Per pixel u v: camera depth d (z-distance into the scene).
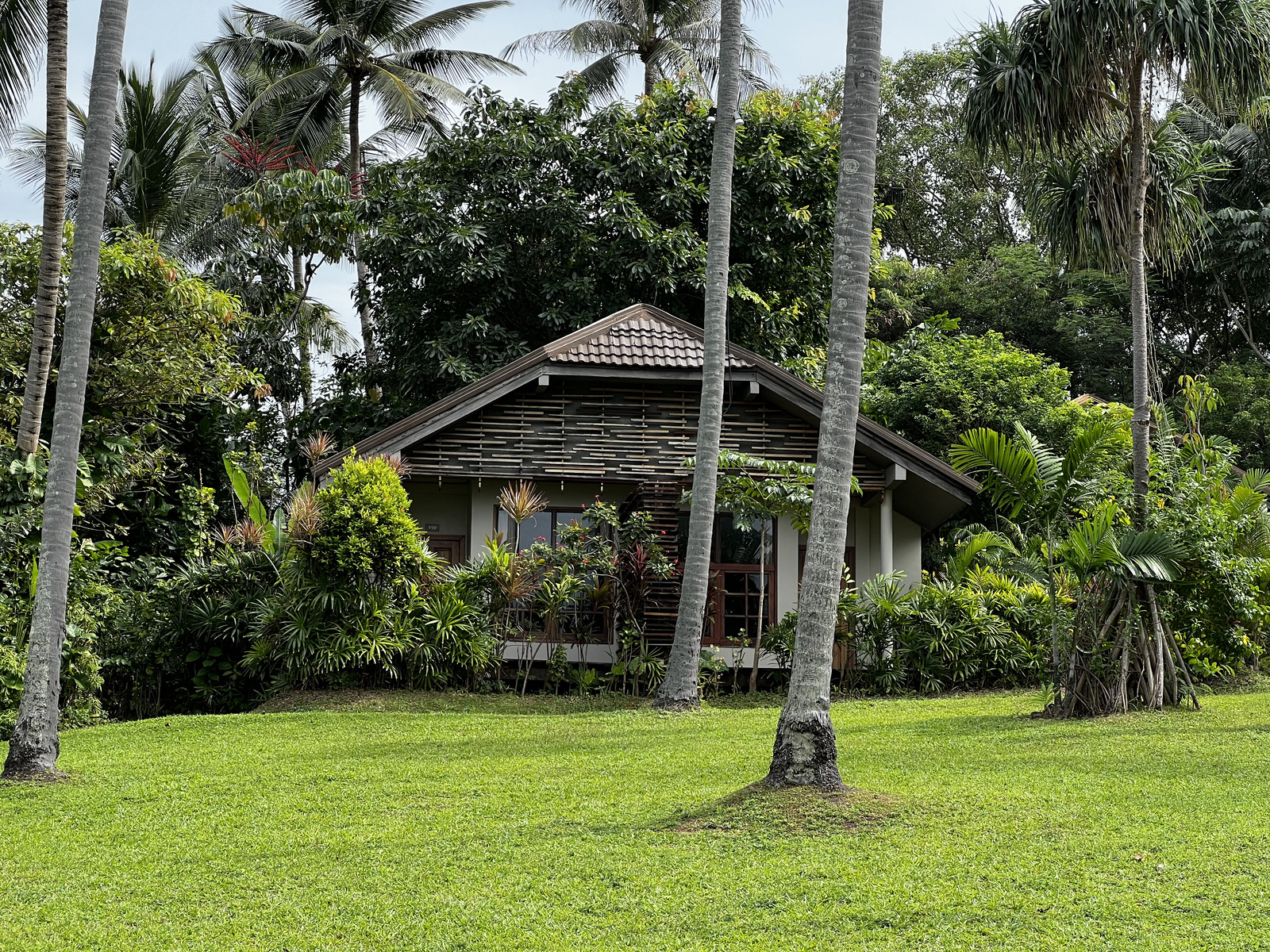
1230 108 14.20
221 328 18.14
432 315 24.59
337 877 6.87
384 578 15.66
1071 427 22.92
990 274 37.97
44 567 9.94
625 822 7.86
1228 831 7.09
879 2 8.47
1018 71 13.17
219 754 10.95
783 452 18.19
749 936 5.77
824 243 25.22
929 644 16.58
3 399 16.06
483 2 31.62
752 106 25.59
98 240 10.13
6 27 14.63
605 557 16.77
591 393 18.17
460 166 24.33
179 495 19.84
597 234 23.91
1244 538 14.66
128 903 6.50
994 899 6.11
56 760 9.92
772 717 13.43
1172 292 36.97
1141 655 12.59
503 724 13.04
